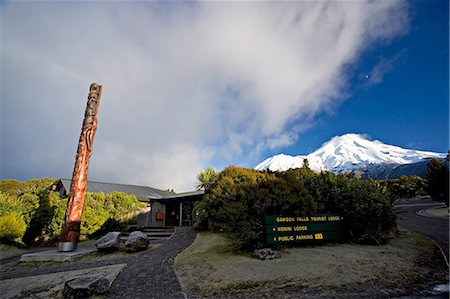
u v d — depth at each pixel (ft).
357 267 16.44
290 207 23.61
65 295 14.38
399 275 15.16
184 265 20.20
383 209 25.73
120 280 17.40
